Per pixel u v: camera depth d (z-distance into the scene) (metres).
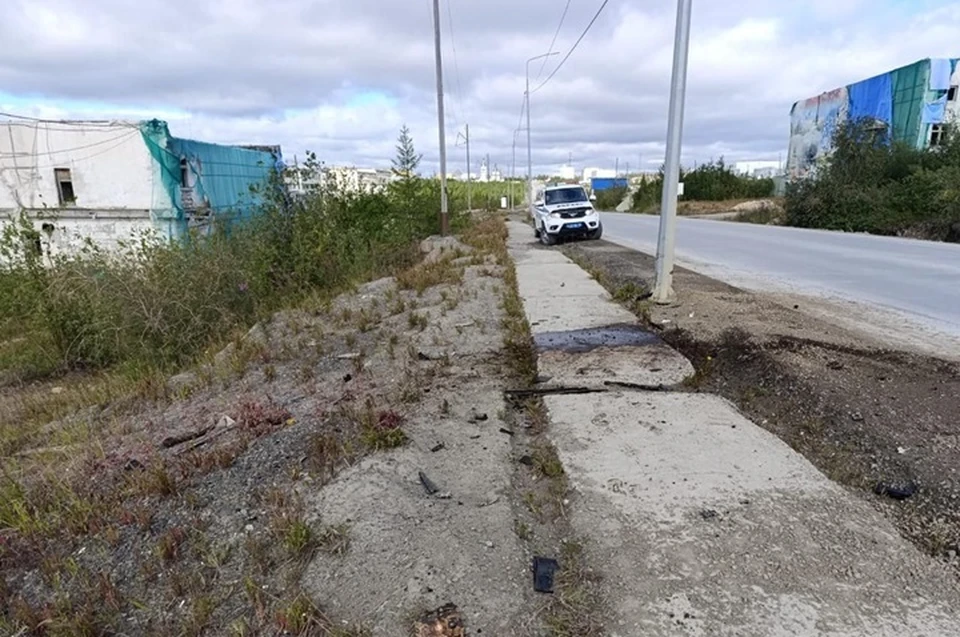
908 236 17.00
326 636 1.87
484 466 2.99
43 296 7.38
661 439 3.24
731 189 45.94
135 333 6.95
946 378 4.09
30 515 2.76
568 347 5.13
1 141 13.72
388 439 3.20
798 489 2.68
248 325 7.47
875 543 2.27
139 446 3.49
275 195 11.25
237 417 3.81
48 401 5.56
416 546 2.30
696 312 6.20
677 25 5.96
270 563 2.24
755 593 2.01
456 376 4.50
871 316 6.11
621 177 88.00
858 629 1.84
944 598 1.97
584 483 2.80
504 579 2.12
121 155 14.02
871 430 3.30
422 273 9.48
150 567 2.26
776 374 4.22
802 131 32.91
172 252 7.82
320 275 10.23
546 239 16.08
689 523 2.42
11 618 2.06
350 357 5.23
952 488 2.69
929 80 22.08
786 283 8.42
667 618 1.91
